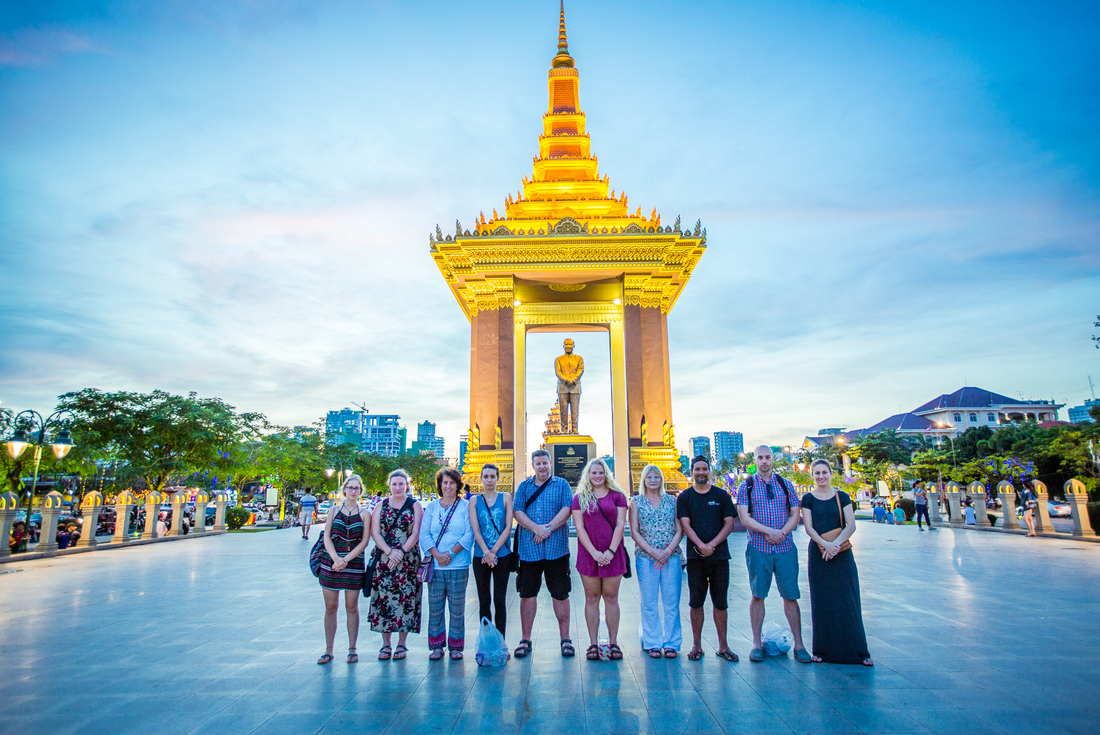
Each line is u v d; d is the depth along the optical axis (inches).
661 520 287.7
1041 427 2539.4
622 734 195.6
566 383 1020.5
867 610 372.5
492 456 929.5
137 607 415.8
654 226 967.0
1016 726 197.8
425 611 409.1
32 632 343.0
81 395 1310.3
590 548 275.7
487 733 197.8
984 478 2134.6
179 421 1376.7
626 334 949.8
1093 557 641.0
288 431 2039.9
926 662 265.6
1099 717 204.8
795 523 276.5
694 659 272.8
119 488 1428.4
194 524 1184.2
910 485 2529.5
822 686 236.7
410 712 216.5
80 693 240.2
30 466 1122.0
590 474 285.4
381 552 282.5
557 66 1238.3
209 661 283.4
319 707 222.7
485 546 283.7
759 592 273.6
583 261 951.0
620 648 293.0
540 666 267.6
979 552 697.6
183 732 202.1
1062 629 324.2
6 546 725.3
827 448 2928.2
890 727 197.8
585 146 1165.1
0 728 205.9
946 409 4485.7
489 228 1024.9
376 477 2972.4
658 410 950.4
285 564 666.2
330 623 281.1
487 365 976.3
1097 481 916.6
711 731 196.7
